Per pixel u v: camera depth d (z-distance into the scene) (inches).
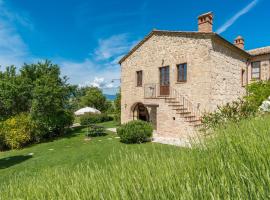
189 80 543.2
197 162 60.2
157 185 47.8
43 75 689.0
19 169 328.5
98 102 1454.2
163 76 618.8
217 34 490.0
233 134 81.0
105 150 391.2
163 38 612.7
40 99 631.8
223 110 268.5
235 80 603.2
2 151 571.2
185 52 553.9
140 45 684.7
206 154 66.6
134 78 703.1
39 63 715.4
